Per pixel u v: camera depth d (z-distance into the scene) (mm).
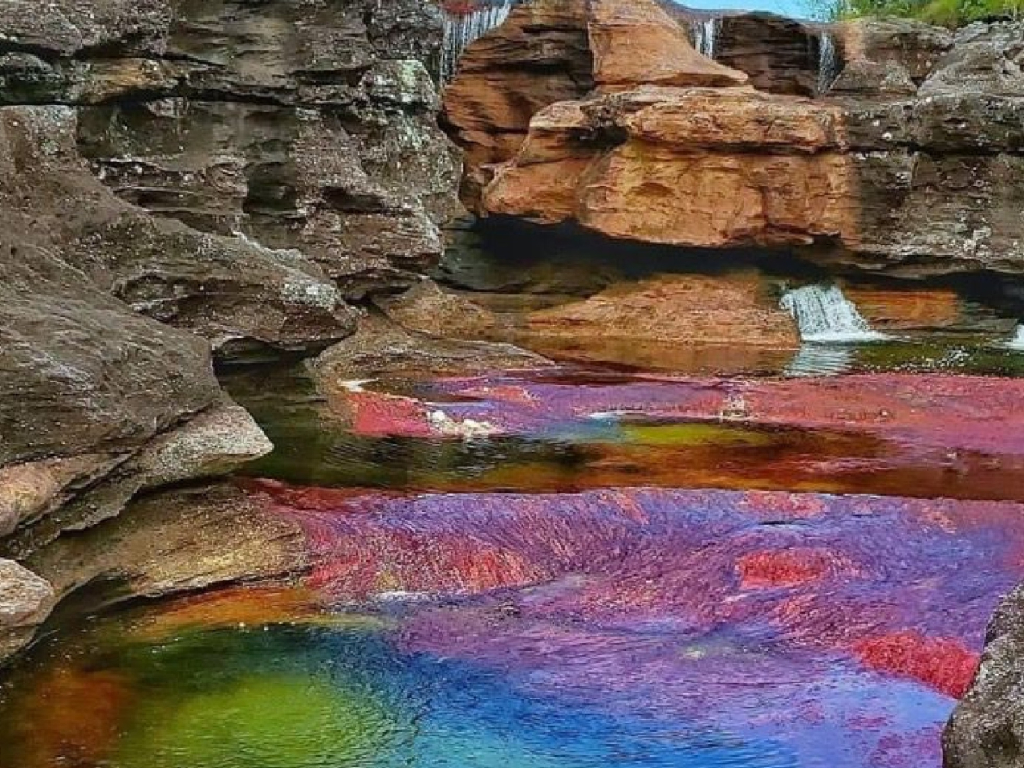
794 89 42906
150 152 22078
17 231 16188
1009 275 36656
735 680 12422
